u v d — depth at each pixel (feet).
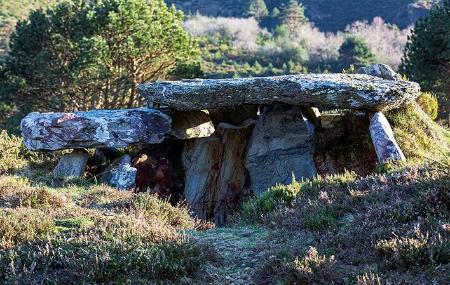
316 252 20.58
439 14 87.76
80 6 85.25
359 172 45.01
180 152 52.42
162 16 83.51
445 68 87.25
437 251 18.70
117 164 48.08
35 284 18.72
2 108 83.61
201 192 47.50
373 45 302.45
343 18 376.27
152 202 32.78
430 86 87.61
